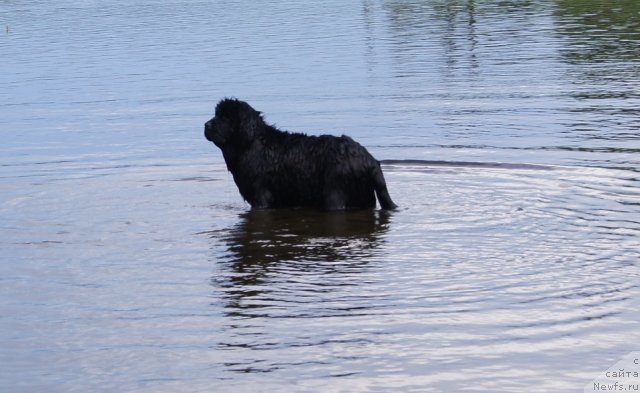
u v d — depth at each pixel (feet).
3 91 86.79
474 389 26.89
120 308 34.32
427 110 71.92
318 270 38.09
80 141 65.82
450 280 36.22
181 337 31.40
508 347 29.71
